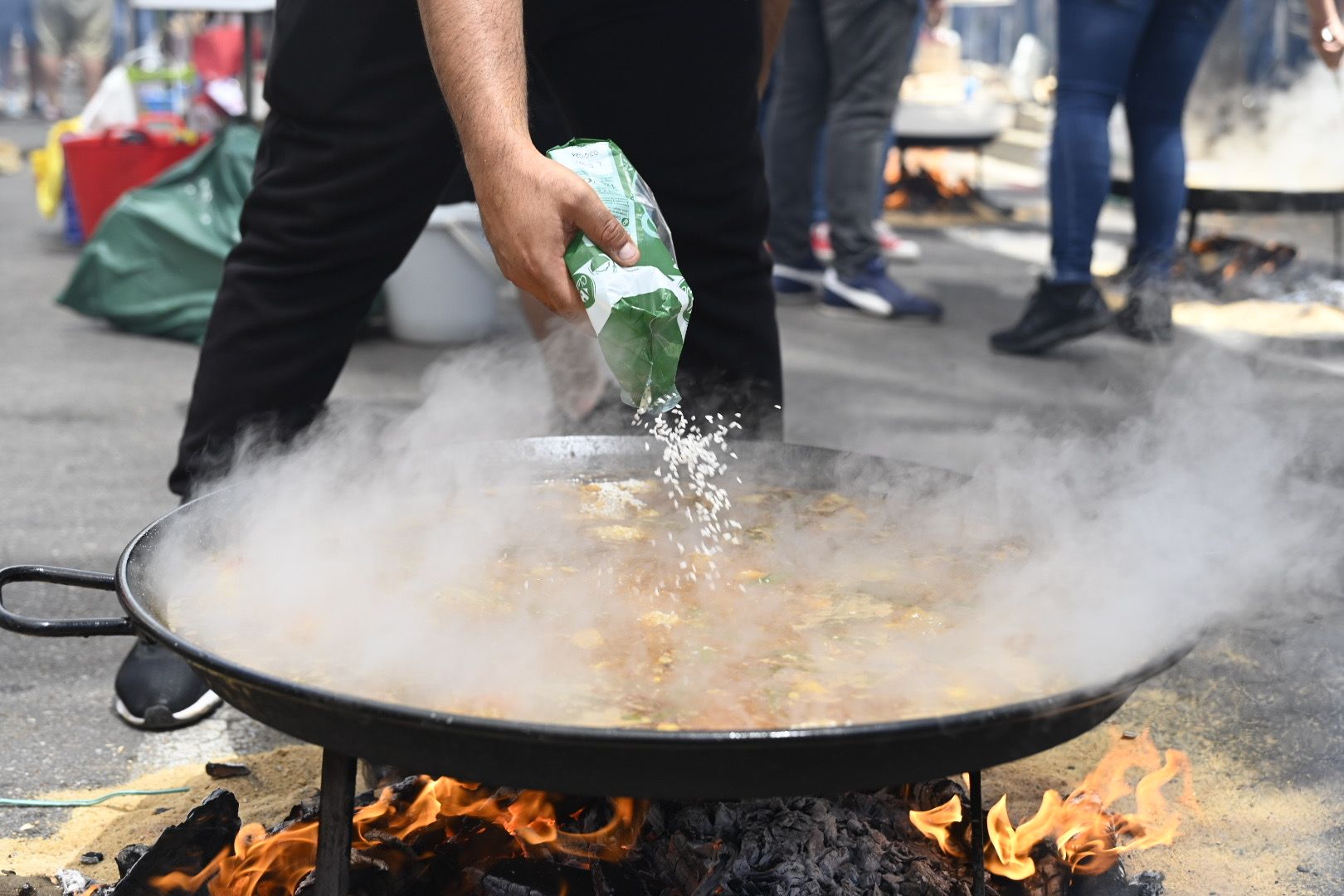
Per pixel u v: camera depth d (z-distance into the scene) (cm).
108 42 1480
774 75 677
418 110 206
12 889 169
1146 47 521
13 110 1552
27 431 409
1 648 254
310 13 200
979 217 931
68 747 217
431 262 514
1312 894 177
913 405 445
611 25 211
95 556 303
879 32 570
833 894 153
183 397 457
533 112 254
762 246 240
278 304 218
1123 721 228
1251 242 668
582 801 169
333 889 133
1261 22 742
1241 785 206
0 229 821
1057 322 519
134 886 158
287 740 222
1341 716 230
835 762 114
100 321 575
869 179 593
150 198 552
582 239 156
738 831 162
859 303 603
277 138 214
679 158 224
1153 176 537
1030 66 1238
